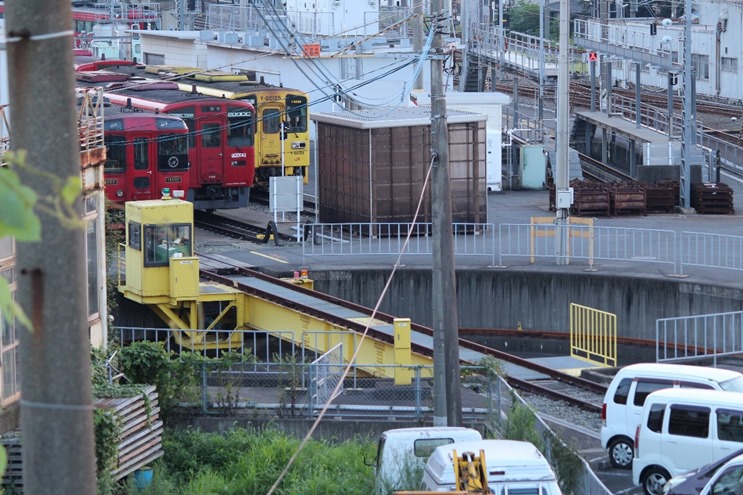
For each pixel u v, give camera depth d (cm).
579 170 9956
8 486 3195
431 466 2889
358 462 3862
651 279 6438
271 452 3969
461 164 7900
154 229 5953
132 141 7800
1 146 3469
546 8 16775
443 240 3966
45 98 1198
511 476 2762
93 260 4031
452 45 6281
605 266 6806
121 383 4253
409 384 4781
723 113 13300
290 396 4491
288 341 6066
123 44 15662
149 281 5956
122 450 3688
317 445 4094
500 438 3972
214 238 8019
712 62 14688
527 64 11531
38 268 1196
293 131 9462
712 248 7131
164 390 4331
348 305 5953
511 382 5141
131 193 7825
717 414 3616
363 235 7956
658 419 3688
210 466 4059
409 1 12494
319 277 6812
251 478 3788
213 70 9919
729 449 3578
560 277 6675
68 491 1214
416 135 7869
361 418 4391
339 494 3625
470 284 6800
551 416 4747
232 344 6059
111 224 6531
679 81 14500
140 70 11044
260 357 6097
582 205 8531
